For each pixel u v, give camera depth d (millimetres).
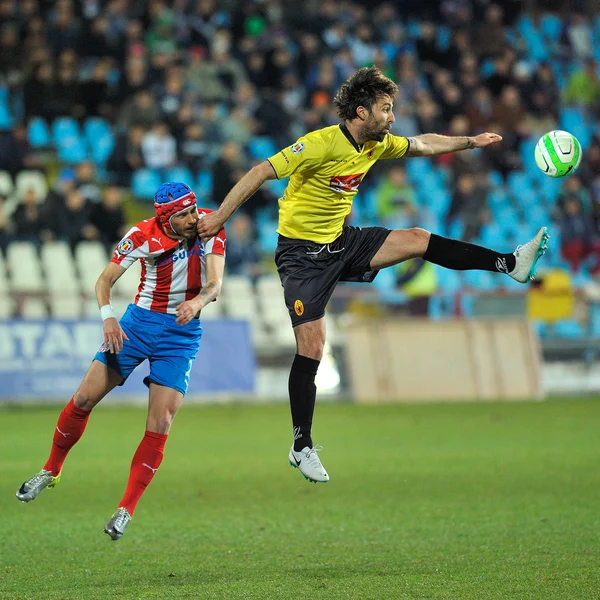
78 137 66750
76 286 57250
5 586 18266
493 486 29719
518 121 77375
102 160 66938
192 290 21078
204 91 71312
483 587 17859
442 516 25156
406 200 70250
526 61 87312
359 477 31750
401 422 48031
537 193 77312
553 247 74625
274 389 58000
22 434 42312
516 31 89250
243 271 60688
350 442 40562
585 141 85875
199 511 26219
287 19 77688
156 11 71812
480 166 74812
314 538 22703
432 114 73625
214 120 67750
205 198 64375
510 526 23766
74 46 67125
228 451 38188
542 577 18594
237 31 76688
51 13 69625
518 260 21641
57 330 53156
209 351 56250
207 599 17109
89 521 24875
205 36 73812
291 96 73188
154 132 64750
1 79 66312
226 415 51250
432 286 66250
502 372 61812
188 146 66312
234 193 20250
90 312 54312
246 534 23219
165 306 21031
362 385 58969
